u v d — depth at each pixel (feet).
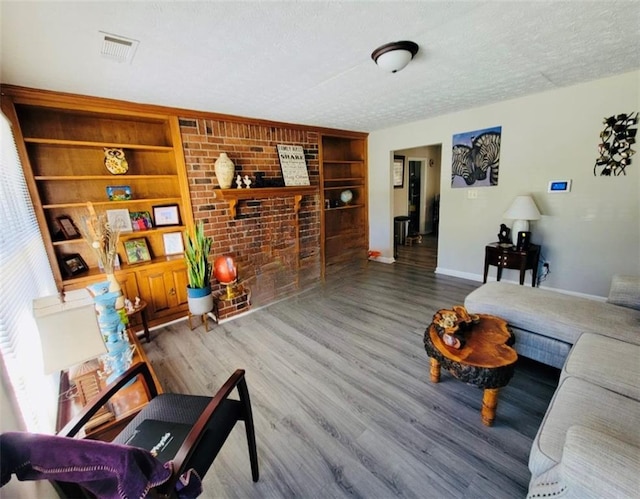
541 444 3.51
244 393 4.28
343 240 16.78
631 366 4.53
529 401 6.00
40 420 4.17
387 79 8.00
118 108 8.52
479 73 7.94
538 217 10.39
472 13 5.01
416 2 4.61
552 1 4.77
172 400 4.44
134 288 9.43
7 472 2.10
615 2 4.83
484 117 11.86
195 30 5.04
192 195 10.09
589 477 2.66
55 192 8.76
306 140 13.65
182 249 10.96
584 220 10.15
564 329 6.08
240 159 11.27
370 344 8.43
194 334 9.45
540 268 11.31
